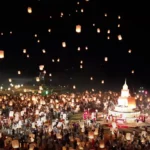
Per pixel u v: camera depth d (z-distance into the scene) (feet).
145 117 98.48
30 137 52.19
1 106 86.43
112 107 101.30
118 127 84.74
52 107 88.12
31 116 73.15
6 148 47.52
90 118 86.02
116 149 51.62
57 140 53.26
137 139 59.21
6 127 63.67
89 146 49.26
